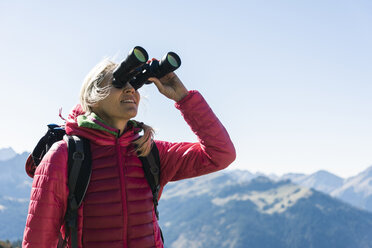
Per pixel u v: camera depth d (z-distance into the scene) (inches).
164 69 120.4
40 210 112.4
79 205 117.6
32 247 110.8
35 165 131.9
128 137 127.0
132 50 105.7
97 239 117.6
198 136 138.1
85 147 122.0
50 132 130.3
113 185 121.1
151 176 129.8
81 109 130.9
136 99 128.2
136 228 121.6
